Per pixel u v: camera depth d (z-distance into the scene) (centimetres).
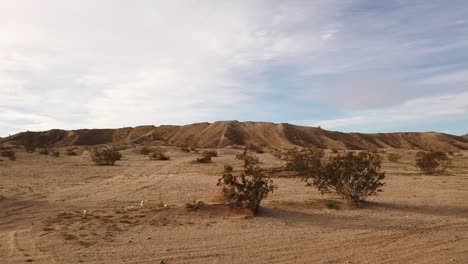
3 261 807
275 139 13512
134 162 4200
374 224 1170
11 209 1387
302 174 2609
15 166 3388
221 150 6506
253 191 1279
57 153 5044
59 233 1023
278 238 1007
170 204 1489
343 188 1462
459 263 808
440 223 1181
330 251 901
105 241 956
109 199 1634
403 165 3609
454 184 2111
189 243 954
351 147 13225
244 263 815
